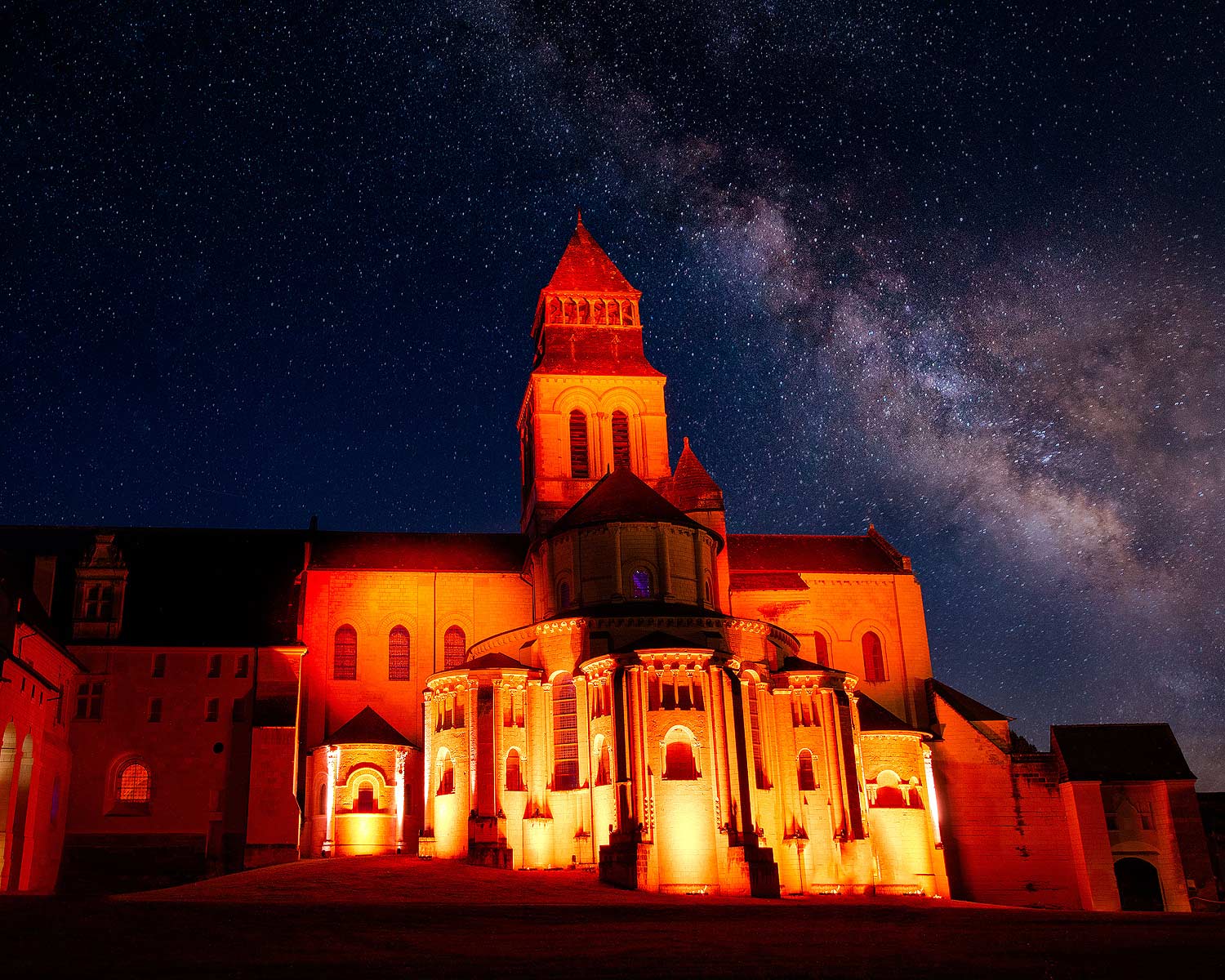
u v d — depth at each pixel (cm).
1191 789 8419
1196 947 4275
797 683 7175
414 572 8388
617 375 9256
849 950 4134
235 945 3884
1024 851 8356
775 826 6781
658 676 6500
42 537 8338
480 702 6825
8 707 6022
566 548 7362
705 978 3547
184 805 7275
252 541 8588
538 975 3538
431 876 5934
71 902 4506
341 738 7519
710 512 8050
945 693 8769
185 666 7588
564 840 6631
